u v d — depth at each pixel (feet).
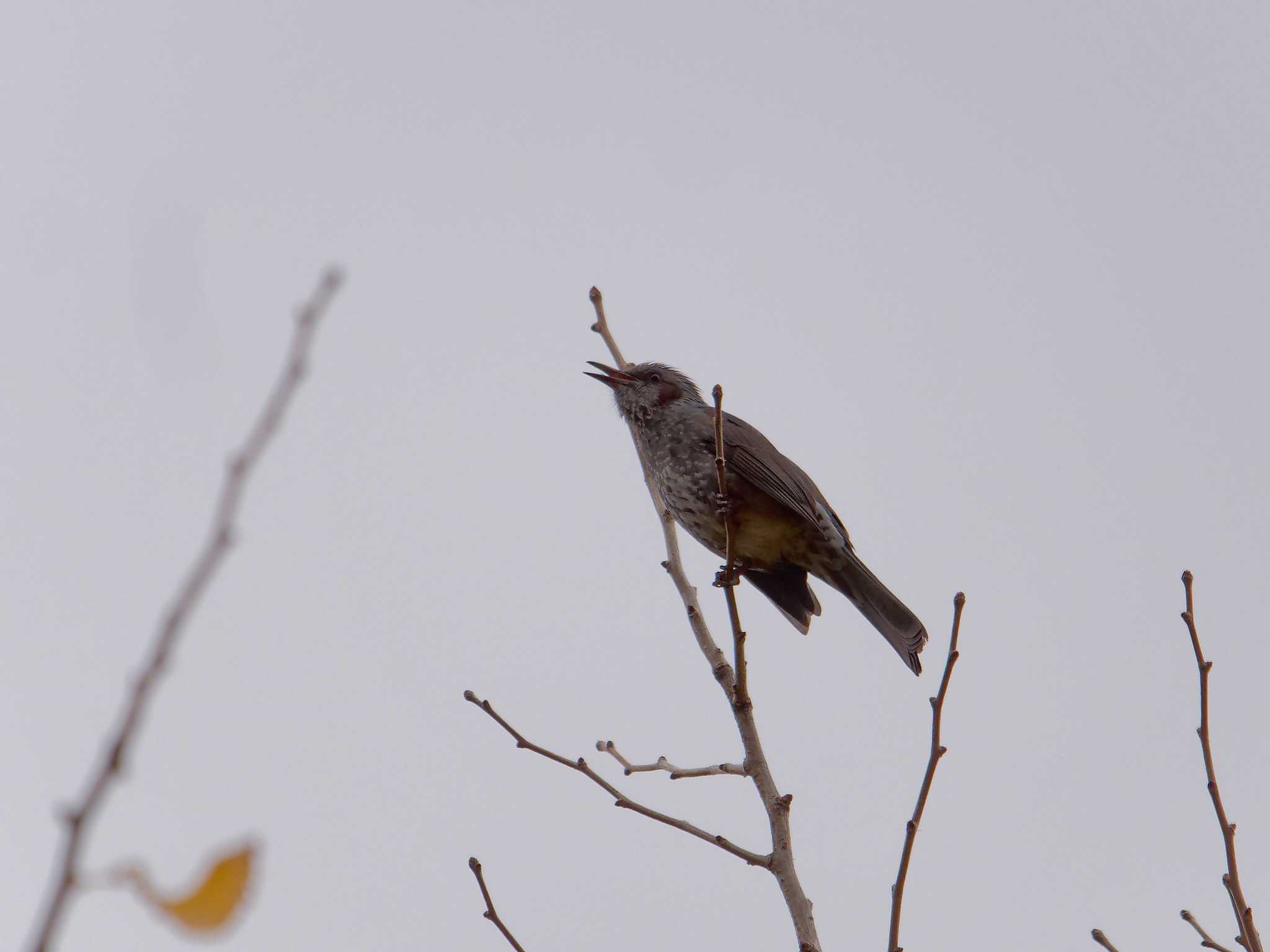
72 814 8.37
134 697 9.37
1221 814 28.07
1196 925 28.91
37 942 7.84
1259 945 27.02
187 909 7.70
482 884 29.71
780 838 32.17
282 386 11.70
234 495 11.00
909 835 27.09
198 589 10.11
